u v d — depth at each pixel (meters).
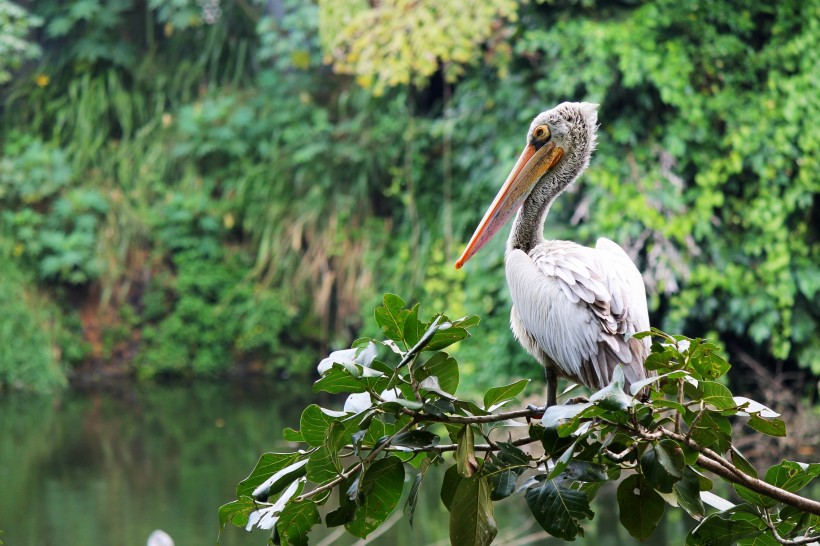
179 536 10.39
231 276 19.44
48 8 20.47
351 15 16.12
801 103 13.33
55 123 20.66
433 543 10.05
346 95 18.50
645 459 3.24
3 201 19.31
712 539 3.57
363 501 3.40
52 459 13.53
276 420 15.66
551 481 3.37
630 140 13.70
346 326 18.56
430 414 3.39
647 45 13.49
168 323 19.19
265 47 19.28
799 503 3.36
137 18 21.41
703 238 13.96
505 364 14.41
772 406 13.60
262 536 10.41
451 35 14.97
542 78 14.82
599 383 4.20
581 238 13.68
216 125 19.61
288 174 19.22
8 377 18.11
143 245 19.73
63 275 18.80
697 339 3.22
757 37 14.32
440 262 16.44
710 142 13.80
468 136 15.62
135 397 17.59
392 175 18.44
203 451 13.83
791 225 13.85
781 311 13.75
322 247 18.73
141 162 20.09
